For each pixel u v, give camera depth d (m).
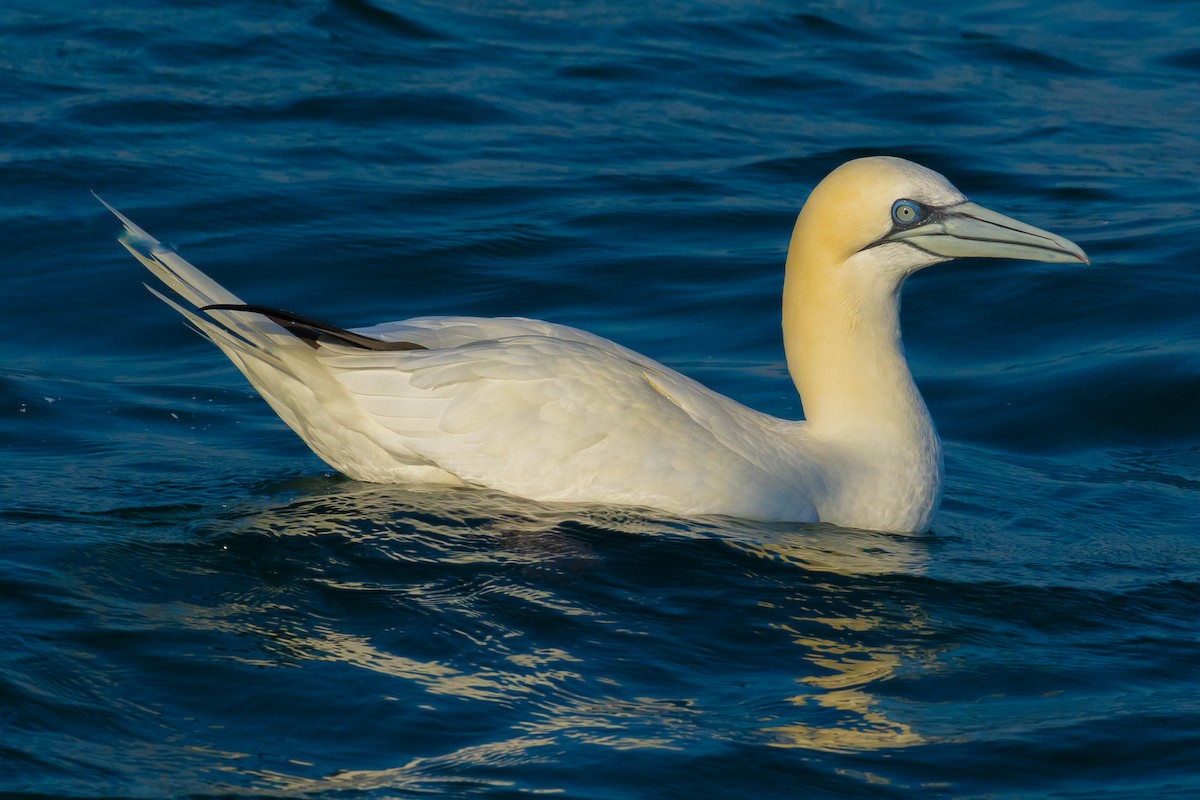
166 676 9.80
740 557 11.97
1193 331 18.19
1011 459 15.83
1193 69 27.70
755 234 20.55
